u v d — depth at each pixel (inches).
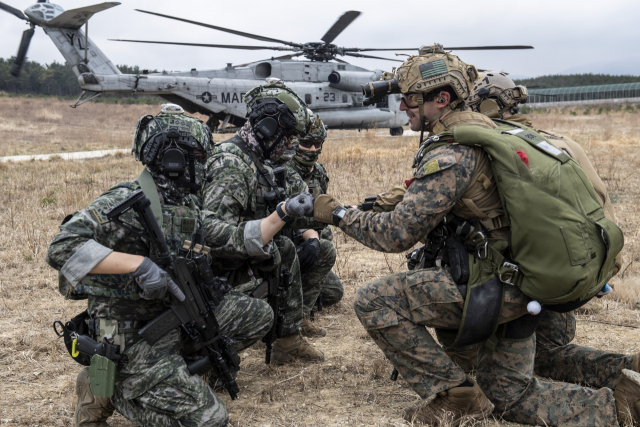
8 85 2689.5
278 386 112.8
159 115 88.8
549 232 81.0
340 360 126.0
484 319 86.4
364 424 96.4
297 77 754.2
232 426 95.9
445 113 95.3
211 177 106.7
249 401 106.4
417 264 100.7
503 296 86.9
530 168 83.3
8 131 1151.0
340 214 93.5
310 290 142.9
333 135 1040.2
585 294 83.0
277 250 106.4
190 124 88.1
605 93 3125.0
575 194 83.7
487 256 87.8
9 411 101.4
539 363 111.8
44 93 2758.4
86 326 88.5
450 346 94.3
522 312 89.5
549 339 110.2
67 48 665.6
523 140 88.0
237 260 112.3
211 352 90.0
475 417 91.7
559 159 86.7
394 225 87.7
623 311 151.9
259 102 111.1
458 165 85.5
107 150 799.7
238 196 106.9
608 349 126.6
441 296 88.8
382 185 370.9
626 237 226.1
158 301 87.7
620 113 2003.0
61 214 290.5
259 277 117.6
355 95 800.9
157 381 83.8
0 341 133.6
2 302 163.6
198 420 83.1
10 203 319.9
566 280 80.8
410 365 93.5
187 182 87.4
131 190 87.0
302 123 113.2
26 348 131.0
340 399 107.0
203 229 92.5
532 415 91.7
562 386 92.5
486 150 85.1
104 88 641.6
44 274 192.9
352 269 196.9
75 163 564.1
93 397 89.5
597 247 82.9
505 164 83.1
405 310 92.7
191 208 93.0
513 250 85.0
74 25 661.3
